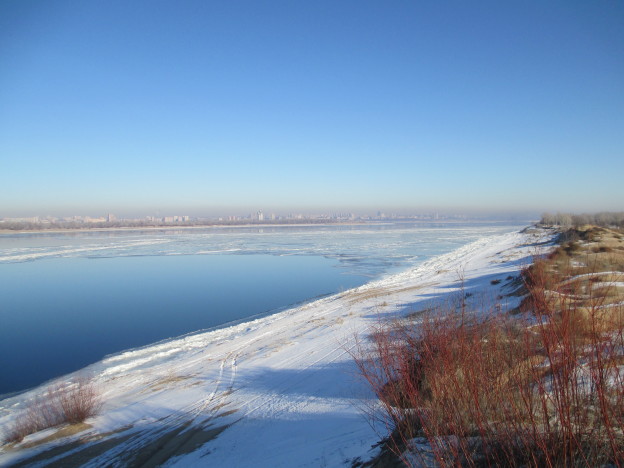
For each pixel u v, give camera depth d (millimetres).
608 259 15680
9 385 13727
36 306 25922
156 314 23625
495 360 4469
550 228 68125
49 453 7676
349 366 10328
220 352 15109
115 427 8789
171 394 10898
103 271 41844
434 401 4594
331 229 139625
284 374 11312
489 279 21969
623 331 3771
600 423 3213
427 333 6348
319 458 5547
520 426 3576
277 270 41156
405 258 46844
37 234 117625
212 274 39188
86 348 17641
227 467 6238
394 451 4566
